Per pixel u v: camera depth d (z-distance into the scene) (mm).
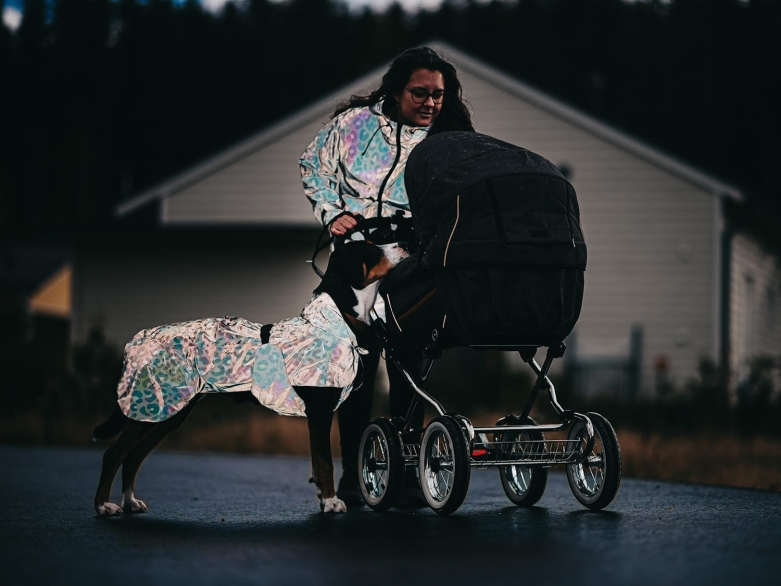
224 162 20797
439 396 16812
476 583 3896
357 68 51469
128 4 52938
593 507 6070
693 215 19422
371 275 6160
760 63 44594
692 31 47719
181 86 51625
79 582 4031
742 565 4211
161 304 20672
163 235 20250
